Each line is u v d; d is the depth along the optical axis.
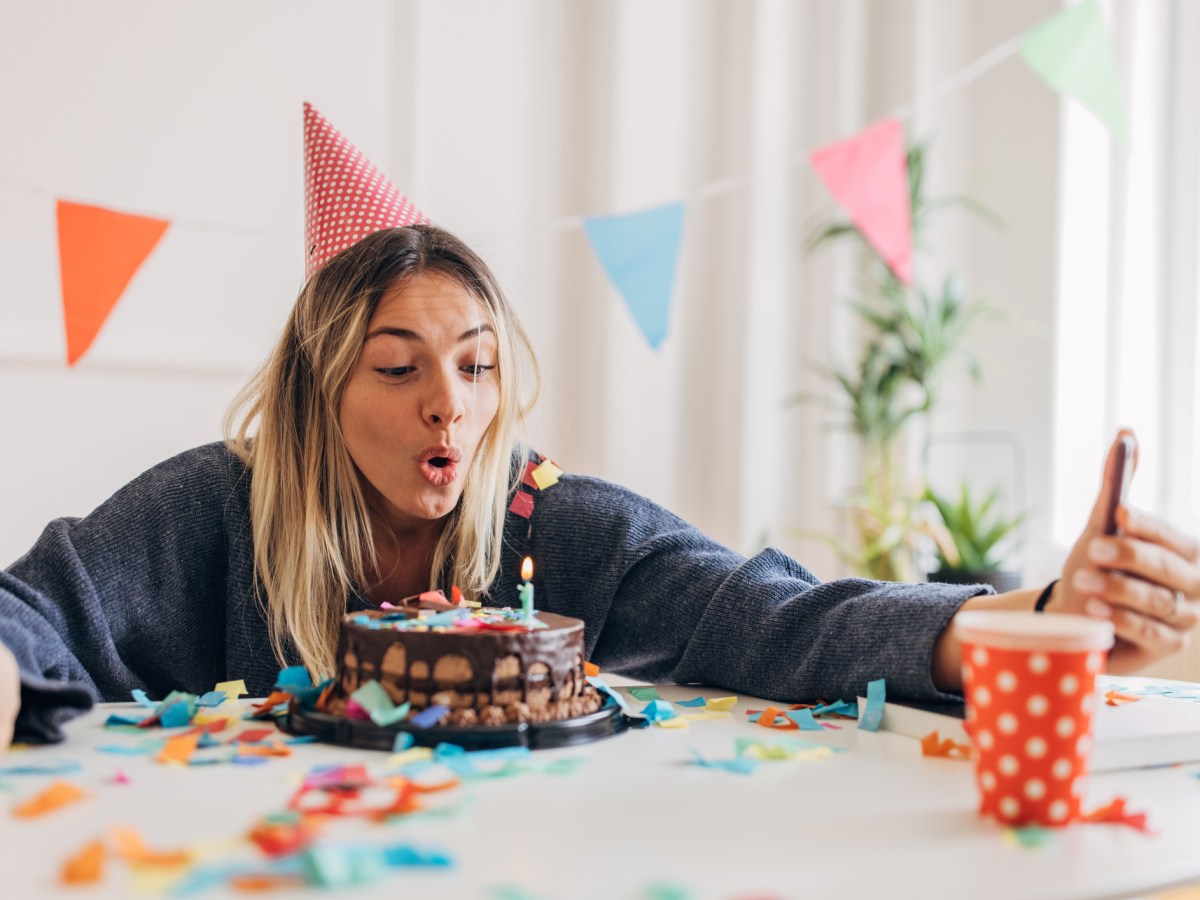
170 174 2.38
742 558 1.13
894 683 0.86
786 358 3.12
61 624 1.00
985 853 0.54
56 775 0.67
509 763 0.70
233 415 1.25
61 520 1.11
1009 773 0.59
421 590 1.17
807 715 0.87
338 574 1.12
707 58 3.06
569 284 2.92
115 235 1.50
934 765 0.73
